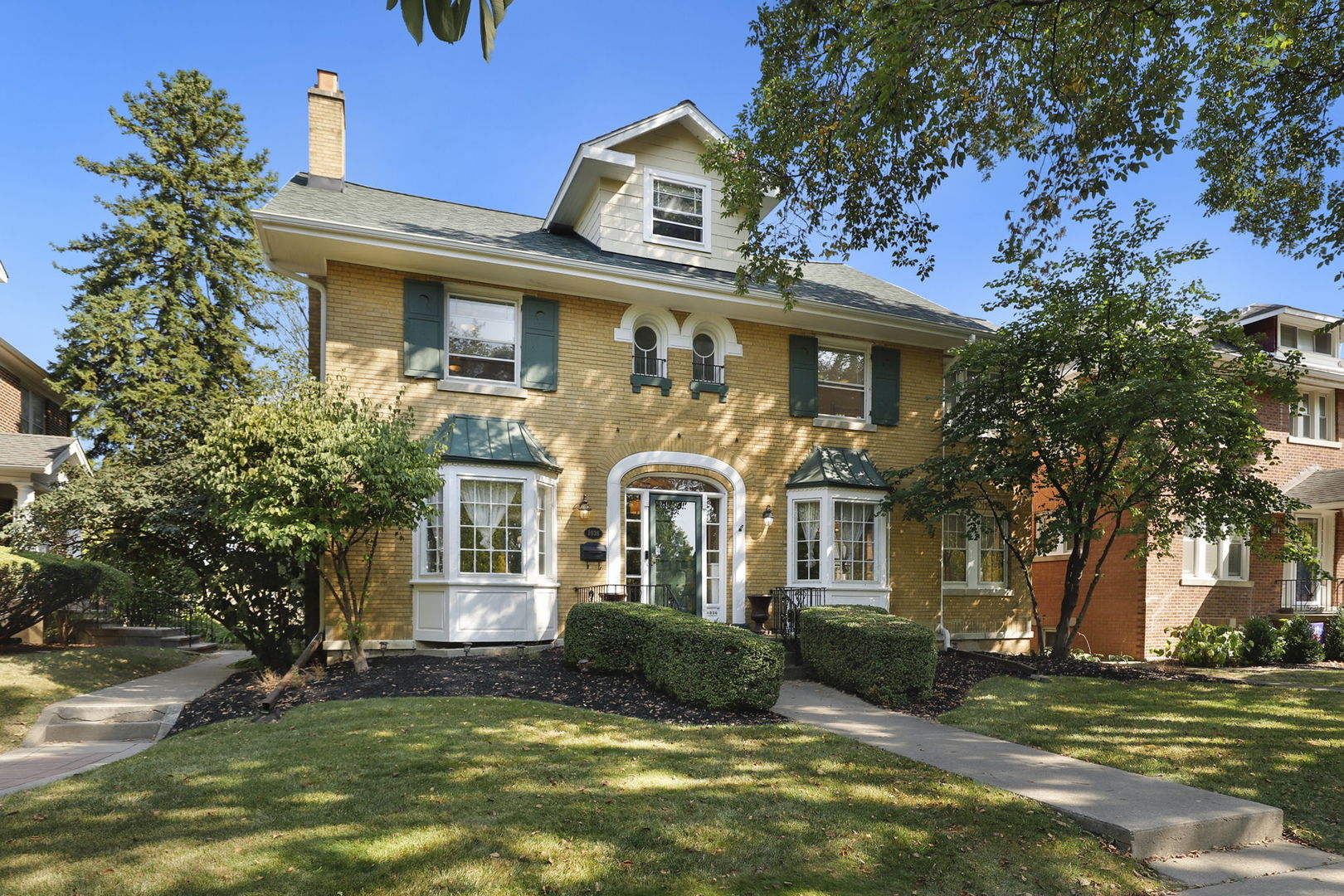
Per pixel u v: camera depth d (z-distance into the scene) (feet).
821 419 46.80
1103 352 40.40
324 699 28.04
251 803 16.94
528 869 14.02
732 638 27.61
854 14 28.81
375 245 35.47
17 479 50.55
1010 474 40.04
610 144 43.09
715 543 43.88
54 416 78.74
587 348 41.42
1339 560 57.77
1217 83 36.63
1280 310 57.93
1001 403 42.65
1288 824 19.74
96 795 17.75
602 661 31.68
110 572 48.11
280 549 31.19
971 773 21.61
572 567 39.83
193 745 22.76
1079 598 56.54
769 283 46.32
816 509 44.52
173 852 14.30
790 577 44.80
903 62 25.70
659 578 42.24
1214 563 55.06
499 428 38.09
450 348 39.22
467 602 35.63
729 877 14.42
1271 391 40.50
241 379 79.82
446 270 38.04
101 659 39.47
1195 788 21.15
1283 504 39.37
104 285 75.77
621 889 13.69
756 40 33.30
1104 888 15.48
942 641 46.32
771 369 45.88
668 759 21.25
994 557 51.60
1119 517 42.24
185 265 78.69
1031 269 37.93
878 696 31.40
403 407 37.11
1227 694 33.09
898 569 47.34
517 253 37.68
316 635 34.88
